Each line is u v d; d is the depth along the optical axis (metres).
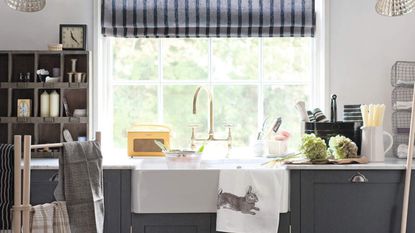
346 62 4.22
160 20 4.21
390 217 3.59
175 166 3.80
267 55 4.32
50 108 4.02
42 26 4.18
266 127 4.29
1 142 4.10
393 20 4.23
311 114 4.11
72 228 2.79
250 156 4.19
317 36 4.29
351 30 4.23
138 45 4.32
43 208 2.67
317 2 4.29
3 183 3.10
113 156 4.27
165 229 3.56
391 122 4.20
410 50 4.23
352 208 3.58
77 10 4.18
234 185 3.51
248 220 3.49
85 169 2.86
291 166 3.54
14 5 3.17
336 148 3.74
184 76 4.32
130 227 3.56
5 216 3.11
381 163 3.70
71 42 4.06
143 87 4.32
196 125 4.06
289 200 3.57
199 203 3.54
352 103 4.22
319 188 3.57
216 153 4.27
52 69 4.12
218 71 4.32
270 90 4.32
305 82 4.32
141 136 4.07
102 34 4.21
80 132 4.12
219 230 3.48
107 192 3.54
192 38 4.32
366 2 4.23
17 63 4.12
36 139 3.97
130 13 4.21
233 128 4.32
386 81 4.22
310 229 3.56
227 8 4.21
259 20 4.21
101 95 4.25
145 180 3.53
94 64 4.17
